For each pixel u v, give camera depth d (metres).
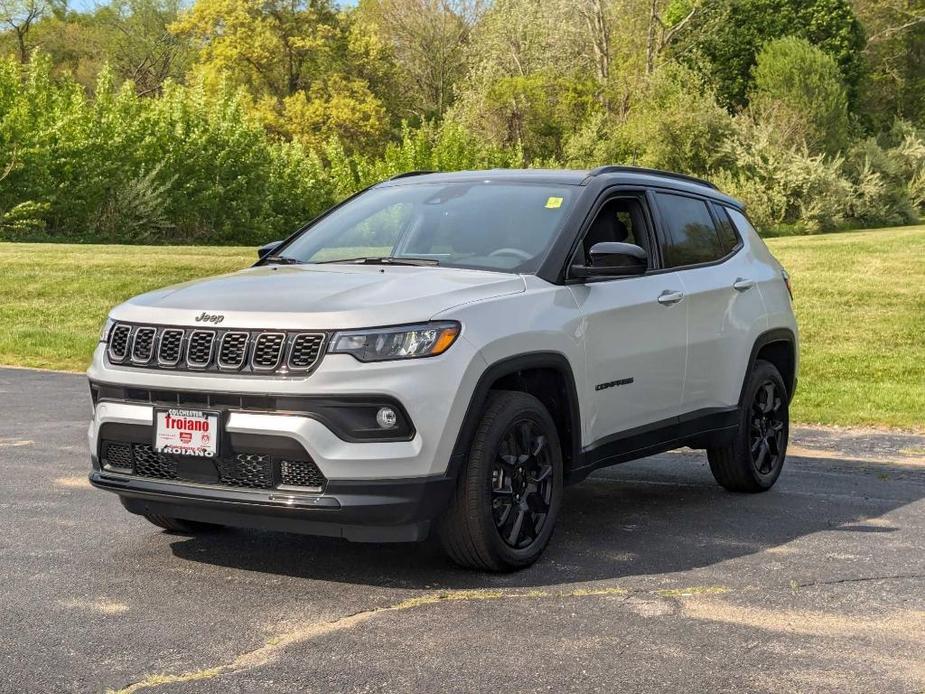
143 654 3.91
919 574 5.09
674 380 6.08
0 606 4.41
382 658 3.89
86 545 5.35
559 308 5.23
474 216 5.75
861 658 3.98
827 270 23.06
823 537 5.80
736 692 3.65
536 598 4.62
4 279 20.05
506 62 61.19
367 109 63.97
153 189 35.06
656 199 6.32
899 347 15.54
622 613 4.45
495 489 4.88
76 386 11.48
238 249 27.31
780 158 46.22
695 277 6.35
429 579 4.88
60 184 32.97
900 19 72.50
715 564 5.22
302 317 4.55
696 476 7.57
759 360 7.11
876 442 9.17
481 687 3.64
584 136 51.28
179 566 5.02
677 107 48.50
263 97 65.50
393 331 4.54
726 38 59.34
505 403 4.90
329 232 6.04
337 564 5.11
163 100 37.62
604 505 6.57
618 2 58.16
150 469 4.85
